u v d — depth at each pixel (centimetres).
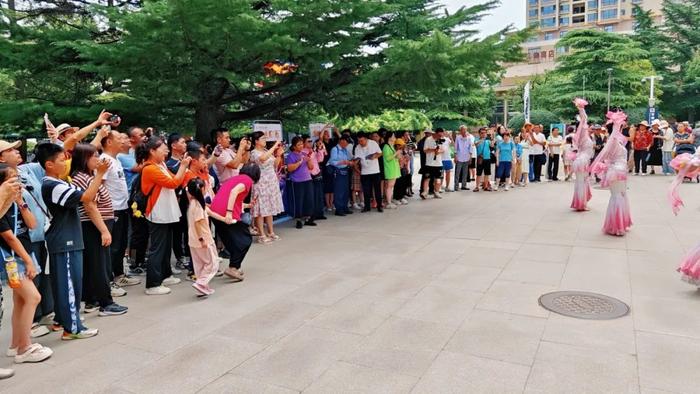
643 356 397
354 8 885
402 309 511
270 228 850
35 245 482
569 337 434
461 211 1100
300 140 953
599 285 574
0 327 486
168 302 557
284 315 504
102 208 531
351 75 1102
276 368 393
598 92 3844
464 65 945
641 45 4653
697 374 368
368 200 1115
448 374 375
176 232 685
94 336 466
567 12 9575
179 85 916
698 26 4722
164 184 573
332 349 423
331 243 816
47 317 504
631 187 1427
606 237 818
